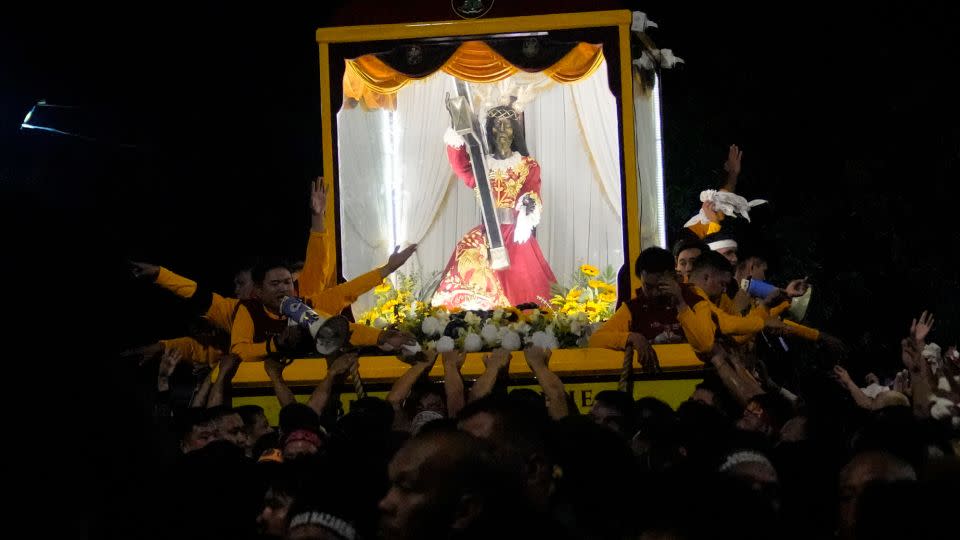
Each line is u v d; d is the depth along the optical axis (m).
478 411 5.06
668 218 18.47
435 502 4.04
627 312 11.00
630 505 4.67
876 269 18.30
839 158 18.59
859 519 4.23
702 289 10.77
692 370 10.72
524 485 4.38
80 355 11.11
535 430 5.09
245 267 12.14
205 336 11.41
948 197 18.02
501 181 13.41
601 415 7.90
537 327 11.58
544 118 13.45
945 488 4.11
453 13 12.09
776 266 18.06
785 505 5.53
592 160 13.23
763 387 10.30
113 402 10.62
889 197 18.17
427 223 13.41
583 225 13.26
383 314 12.38
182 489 5.34
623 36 11.91
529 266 13.30
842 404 9.56
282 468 5.58
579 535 5.00
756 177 18.59
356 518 4.82
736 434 5.87
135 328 16.17
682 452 6.16
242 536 5.29
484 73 12.84
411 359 10.44
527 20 11.97
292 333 10.00
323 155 12.07
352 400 11.01
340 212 12.07
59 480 9.04
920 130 18.22
